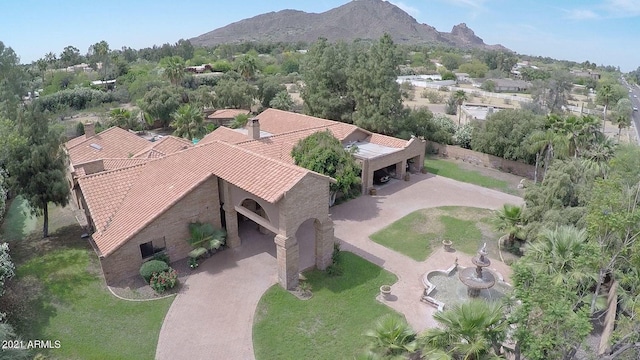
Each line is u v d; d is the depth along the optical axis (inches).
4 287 940.6
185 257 1081.4
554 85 3617.1
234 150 1135.0
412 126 2233.0
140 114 2923.2
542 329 570.3
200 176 1081.4
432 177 1834.4
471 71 7007.9
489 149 1980.8
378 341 705.0
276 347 791.1
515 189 1696.6
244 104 3228.3
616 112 3580.2
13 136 1134.4
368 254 1139.3
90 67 5723.4
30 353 749.9
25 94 3287.4
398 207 1478.8
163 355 769.6
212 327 841.5
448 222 1350.9
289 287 965.8
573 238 747.4
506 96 4707.2
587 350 601.0
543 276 603.8
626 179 933.2
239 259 1082.7
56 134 1172.5
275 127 2006.6
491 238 1240.2
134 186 1168.8
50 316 860.6
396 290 973.8
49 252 1123.3
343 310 897.5
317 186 965.2
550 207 1077.1
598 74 7632.9
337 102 2384.4
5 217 1385.3
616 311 801.6
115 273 970.1
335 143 1432.1
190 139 2343.8
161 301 917.8
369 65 2155.5
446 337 640.4
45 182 1130.7
